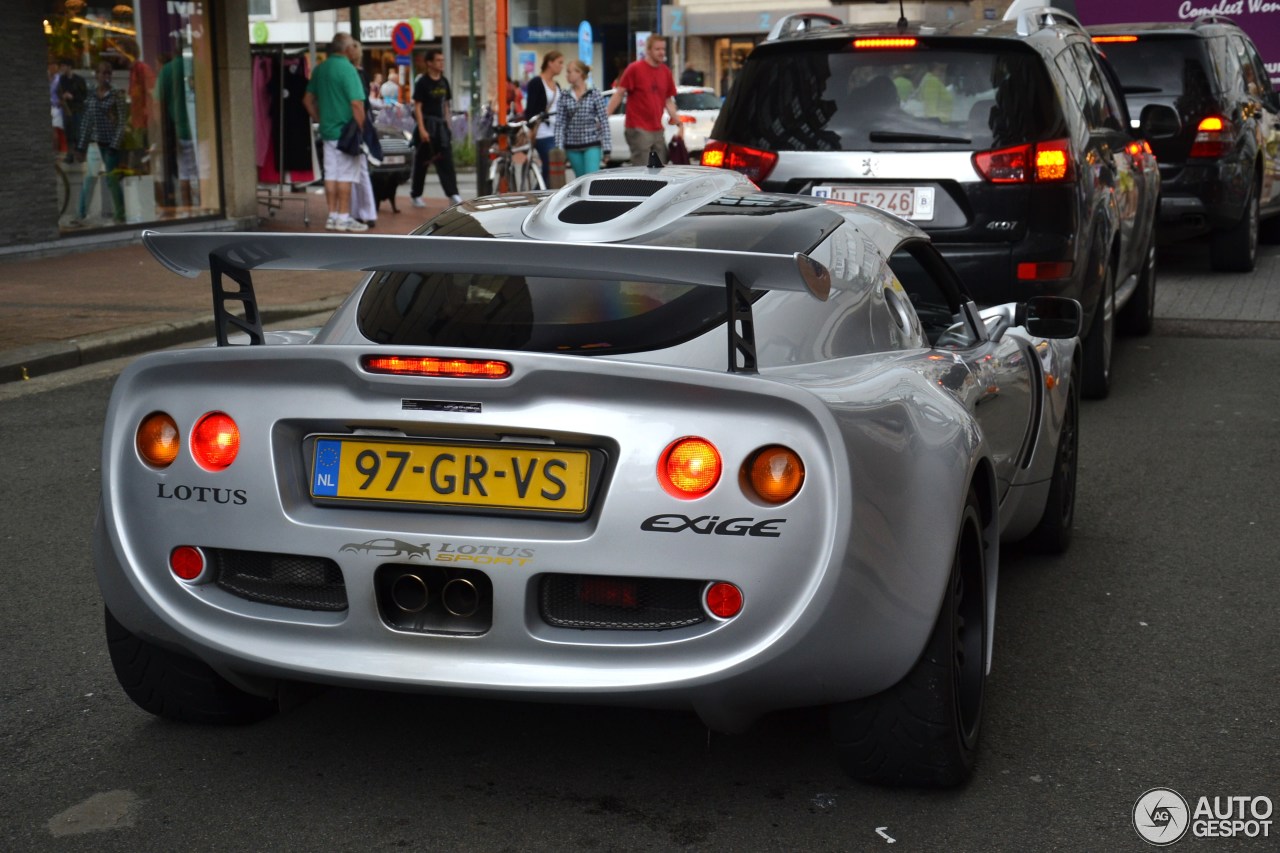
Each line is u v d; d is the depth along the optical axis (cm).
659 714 394
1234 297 1246
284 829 329
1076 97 809
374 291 376
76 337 984
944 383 377
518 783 353
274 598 329
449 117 2186
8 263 1427
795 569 303
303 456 325
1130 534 587
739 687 308
